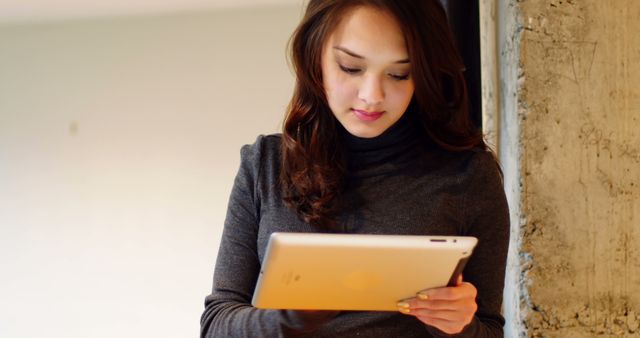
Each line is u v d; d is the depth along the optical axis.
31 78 5.00
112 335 4.83
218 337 1.25
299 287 1.08
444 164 1.33
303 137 1.35
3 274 4.96
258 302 1.10
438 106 1.29
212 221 4.77
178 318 4.79
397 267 1.06
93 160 4.91
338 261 1.05
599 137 1.67
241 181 1.40
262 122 4.74
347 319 1.27
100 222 4.89
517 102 1.66
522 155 1.65
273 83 4.73
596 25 1.68
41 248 4.94
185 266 4.79
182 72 4.82
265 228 1.34
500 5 1.79
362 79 1.23
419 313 1.12
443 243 1.05
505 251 1.33
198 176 4.79
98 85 4.92
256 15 4.74
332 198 1.32
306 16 1.30
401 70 1.23
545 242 1.65
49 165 4.96
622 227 1.66
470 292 1.12
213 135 4.78
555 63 1.67
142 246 4.82
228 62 4.77
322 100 1.34
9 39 5.02
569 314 1.64
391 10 1.21
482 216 1.32
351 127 1.27
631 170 1.67
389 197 1.32
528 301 1.64
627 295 1.65
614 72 1.67
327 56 1.26
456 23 1.86
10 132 5.02
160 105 4.84
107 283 4.86
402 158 1.34
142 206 4.85
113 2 4.57
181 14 4.82
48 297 4.91
